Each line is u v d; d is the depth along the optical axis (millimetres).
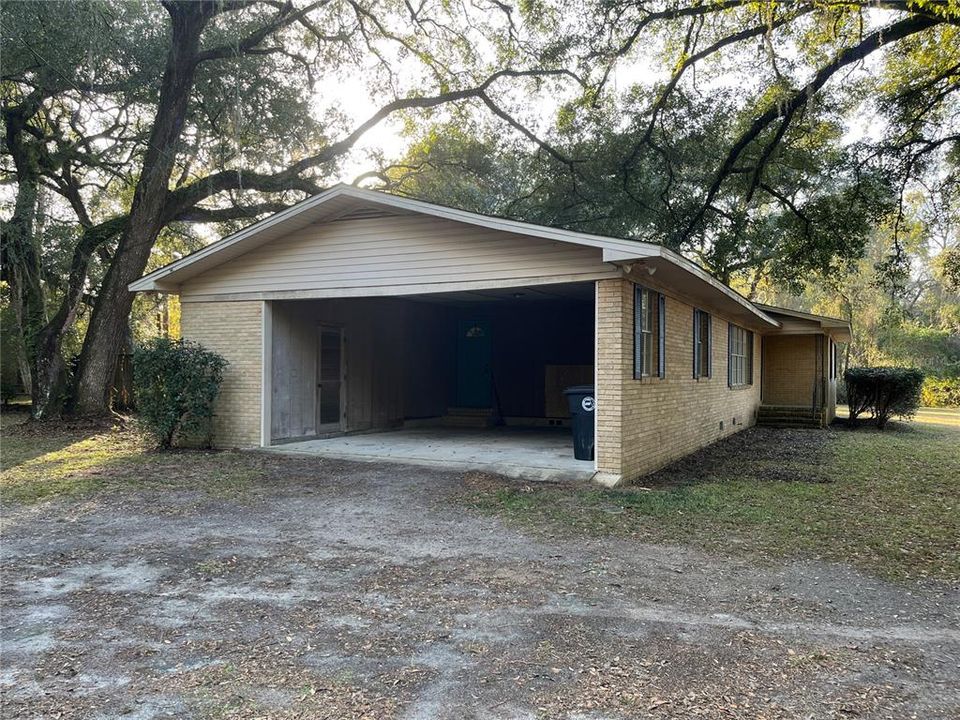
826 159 17359
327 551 5645
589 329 15586
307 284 10719
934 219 16484
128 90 15766
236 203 18625
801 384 19781
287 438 11797
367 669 3475
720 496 7930
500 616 4211
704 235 21453
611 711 3062
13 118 15711
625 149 18406
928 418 22797
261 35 15266
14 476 8750
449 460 9867
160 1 13648
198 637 3885
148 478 8656
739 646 3785
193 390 10789
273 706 3100
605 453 8547
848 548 5867
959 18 10172
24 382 20281
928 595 4711
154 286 11430
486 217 8828
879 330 32625
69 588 4738
